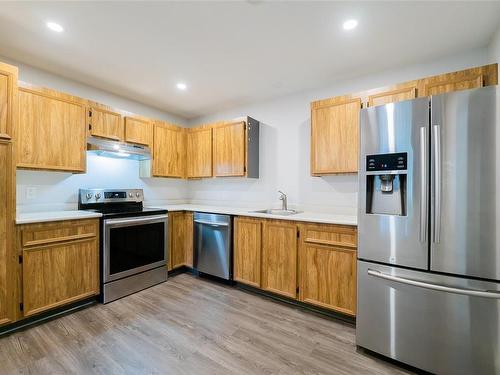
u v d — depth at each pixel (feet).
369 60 7.69
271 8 5.50
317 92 9.68
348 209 8.91
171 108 12.22
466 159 4.61
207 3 5.35
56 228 7.00
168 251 10.05
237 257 9.07
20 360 5.26
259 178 11.10
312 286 7.33
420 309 5.06
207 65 8.09
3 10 5.52
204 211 10.02
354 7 5.44
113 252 8.13
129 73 8.63
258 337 6.21
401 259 5.25
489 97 4.45
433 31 6.23
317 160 8.34
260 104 11.12
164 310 7.50
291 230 7.77
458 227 4.69
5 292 6.10
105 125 9.18
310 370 5.12
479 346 4.59
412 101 5.14
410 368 5.26
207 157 11.56
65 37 6.59
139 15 5.74
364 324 5.70
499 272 4.41
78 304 7.68
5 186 6.15
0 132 6.09
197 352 5.60
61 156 7.95
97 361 5.27
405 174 5.28
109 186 10.36
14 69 6.35
